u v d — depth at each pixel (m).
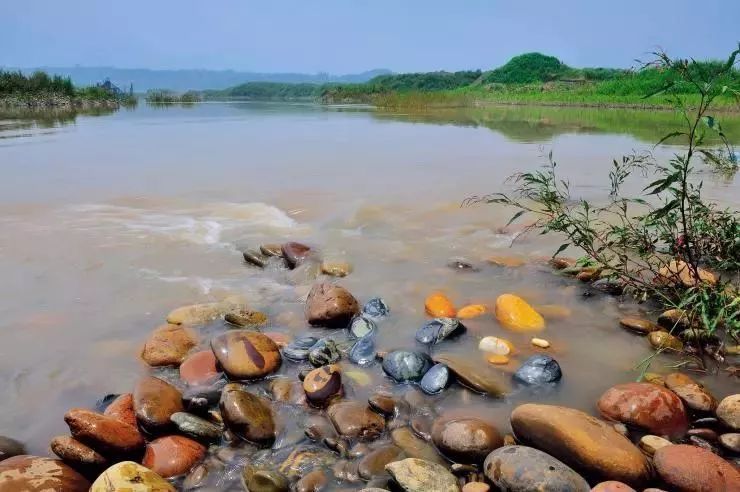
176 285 5.09
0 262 5.60
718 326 4.01
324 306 4.29
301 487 2.57
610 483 2.39
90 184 9.58
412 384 3.45
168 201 8.28
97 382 3.53
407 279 5.22
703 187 8.51
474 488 2.50
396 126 22.47
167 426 2.98
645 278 4.89
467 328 4.18
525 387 3.38
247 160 12.48
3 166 11.47
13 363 3.73
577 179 9.80
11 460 2.63
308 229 6.84
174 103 62.19
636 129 19.48
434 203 8.08
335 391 3.29
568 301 4.66
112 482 2.42
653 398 3.01
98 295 4.86
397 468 2.54
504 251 5.97
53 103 43.34
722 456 2.73
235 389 3.12
